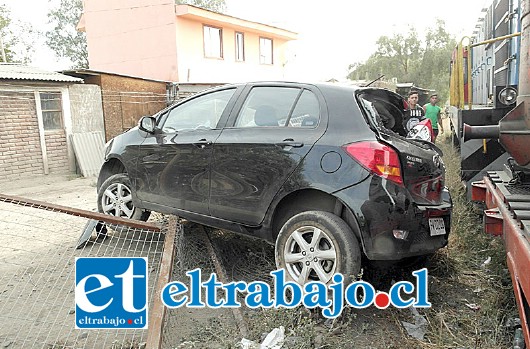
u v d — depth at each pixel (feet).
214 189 14.55
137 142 17.47
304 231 12.37
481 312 12.40
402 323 12.03
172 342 11.20
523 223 9.74
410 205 12.06
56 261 16.60
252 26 74.74
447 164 29.53
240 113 14.61
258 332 11.36
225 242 16.89
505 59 22.89
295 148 12.75
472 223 18.85
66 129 41.09
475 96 32.81
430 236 12.74
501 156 21.54
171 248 12.91
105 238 18.72
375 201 11.63
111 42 68.18
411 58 124.47
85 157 41.39
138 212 17.90
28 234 20.13
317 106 13.09
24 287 14.48
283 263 12.66
